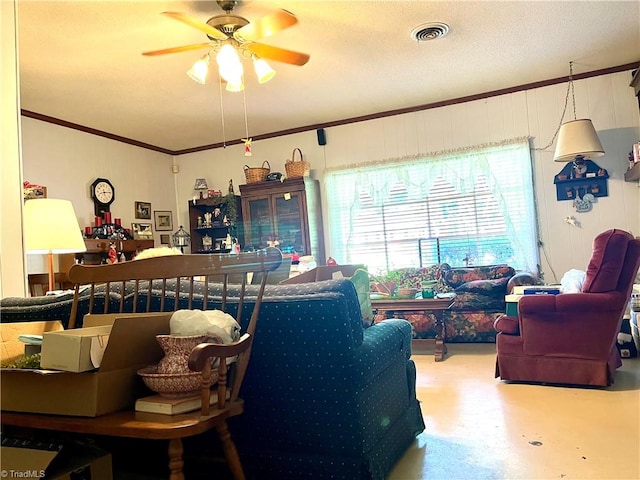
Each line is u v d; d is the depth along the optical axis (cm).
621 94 474
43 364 142
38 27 321
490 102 527
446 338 484
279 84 454
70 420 139
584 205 491
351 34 363
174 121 542
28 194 439
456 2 326
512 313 342
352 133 588
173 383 144
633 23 374
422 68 439
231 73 304
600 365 301
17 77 260
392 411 204
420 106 555
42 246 295
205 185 649
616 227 480
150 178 634
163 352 159
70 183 520
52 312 203
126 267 179
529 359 320
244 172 630
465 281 509
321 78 446
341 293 167
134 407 148
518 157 514
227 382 162
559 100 498
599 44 412
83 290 200
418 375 361
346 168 588
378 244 575
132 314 171
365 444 171
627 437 222
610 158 481
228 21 314
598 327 302
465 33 372
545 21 361
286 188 577
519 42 396
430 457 210
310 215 575
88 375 141
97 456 166
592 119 485
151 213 629
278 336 172
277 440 179
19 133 259
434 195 551
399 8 329
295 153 614
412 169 560
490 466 199
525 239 512
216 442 191
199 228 638
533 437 227
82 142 538
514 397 293
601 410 261
